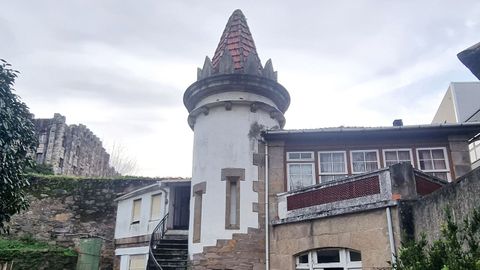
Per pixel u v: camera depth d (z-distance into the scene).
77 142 36.72
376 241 9.76
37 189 23.64
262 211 13.45
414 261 6.26
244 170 13.77
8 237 22.45
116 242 21.55
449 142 13.50
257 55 16.53
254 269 12.80
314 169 13.72
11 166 8.47
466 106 21.56
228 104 14.33
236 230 13.12
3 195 8.54
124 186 23.86
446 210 6.25
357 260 10.45
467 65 6.88
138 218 20.48
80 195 23.69
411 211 9.29
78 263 21.17
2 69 8.41
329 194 11.38
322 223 11.33
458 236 6.94
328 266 11.07
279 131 13.67
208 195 13.70
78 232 22.94
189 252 13.80
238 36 16.39
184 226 19.22
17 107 8.68
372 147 13.73
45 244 22.58
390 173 9.84
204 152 14.32
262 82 14.59
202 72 15.12
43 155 33.06
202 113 14.92
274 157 13.91
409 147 13.61
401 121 15.25
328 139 13.95
